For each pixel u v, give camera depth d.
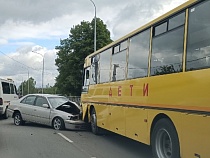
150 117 7.21
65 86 48.28
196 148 5.39
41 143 10.50
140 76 7.93
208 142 5.08
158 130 6.84
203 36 5.41
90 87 13.20
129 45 8.88
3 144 10.27
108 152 9.02
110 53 10.66
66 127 13.87
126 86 8.84
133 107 8.23
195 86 5.48
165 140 6.80
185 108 5.75
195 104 5.45
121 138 11.74
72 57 47.62
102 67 11.60
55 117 14.25
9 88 20.12
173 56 6.38
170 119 6.34
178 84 6.05
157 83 6.94
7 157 8.26
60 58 50.12
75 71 47.69
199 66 5.45
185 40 5.96
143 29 7.92
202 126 5.23
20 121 15.80
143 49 7.89
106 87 10.89
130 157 8.34
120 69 9.50
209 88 5.09
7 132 13.20
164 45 6.80
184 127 5.77
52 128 14.66
